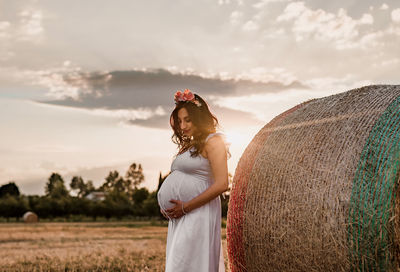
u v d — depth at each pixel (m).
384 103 3.82
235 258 4.34
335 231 3.55
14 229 40.69
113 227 47.38
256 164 4.21
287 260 3.81
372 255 3.44
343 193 3.57
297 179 3.84
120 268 9.27
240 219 4.20
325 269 3.61
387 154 3.54
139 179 147.38
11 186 134.75
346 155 3.67
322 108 4.19
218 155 3.99
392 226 3.44
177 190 4.07
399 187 3.52
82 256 12.37
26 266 10.30
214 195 3.94
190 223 3.96
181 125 4.15
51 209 80.06
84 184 154.88
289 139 4.11
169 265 3.93
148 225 55.00
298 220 3.74
